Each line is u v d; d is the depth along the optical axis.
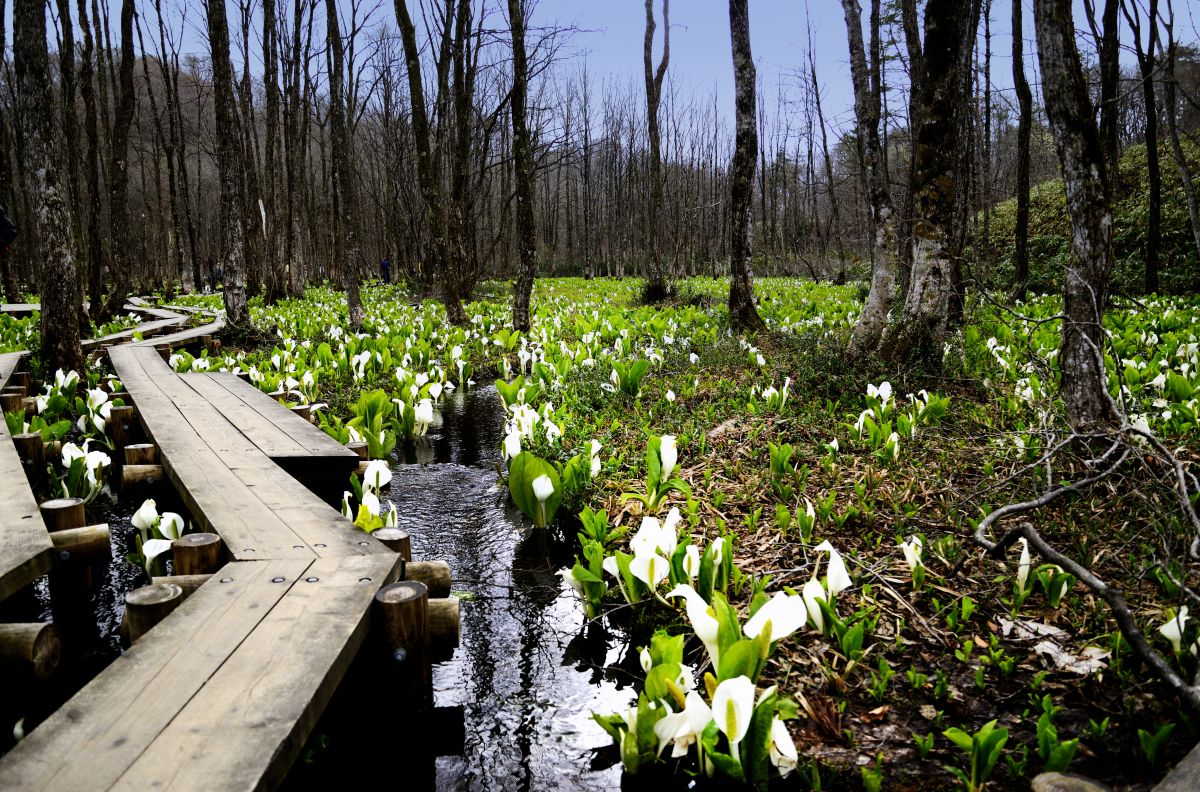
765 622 2.16
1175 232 16.53
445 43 19.12
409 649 2.61
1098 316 3.91
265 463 4.64
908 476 4.61
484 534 4.50
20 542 3.06
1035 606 3.02
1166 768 2.04
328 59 15.03
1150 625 2.70
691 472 5.11
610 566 3.20
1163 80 6.39
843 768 2.20
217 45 12.09
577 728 2.67
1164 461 2.99
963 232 11.53
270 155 24.98
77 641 3.36
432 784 2.43
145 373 8.33
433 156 20.33
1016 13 13.36
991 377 7.00
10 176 21.70
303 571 2.86
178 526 3.66
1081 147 4.11
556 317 14.57
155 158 30.20
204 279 38.38
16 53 7.95
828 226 32.94
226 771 1.61
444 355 11.88
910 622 2.97
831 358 7.56
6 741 2.64
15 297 21.61
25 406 6.80
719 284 28.75
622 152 43.53
